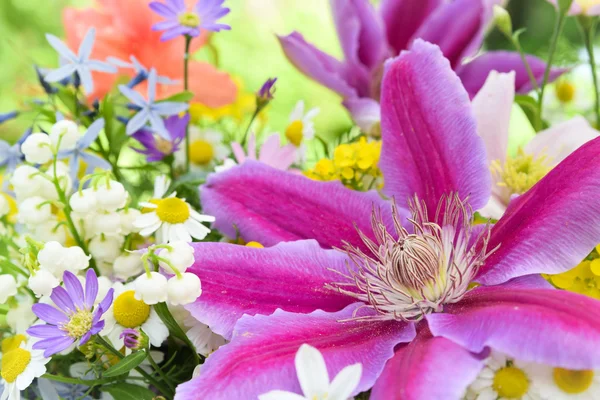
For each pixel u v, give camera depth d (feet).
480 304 1.09
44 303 1.11
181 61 1.52
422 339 1.09
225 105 1.55
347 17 1.54
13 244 1.31
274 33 1.49
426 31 1.55
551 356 0.99
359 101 1.48
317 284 1.18
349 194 1.24
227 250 1.16
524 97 1.40
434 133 1.20
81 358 1.23
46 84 1.40
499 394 1.06
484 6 1.51
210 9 1.34
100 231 1.18
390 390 1.01
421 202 1.22
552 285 1.14
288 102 3.27
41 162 1.18
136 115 1.33
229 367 1.05
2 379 1.17
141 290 1.06
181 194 1.38
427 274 1.15
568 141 1.32
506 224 1.15
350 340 1.11
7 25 4.22
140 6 1.49
